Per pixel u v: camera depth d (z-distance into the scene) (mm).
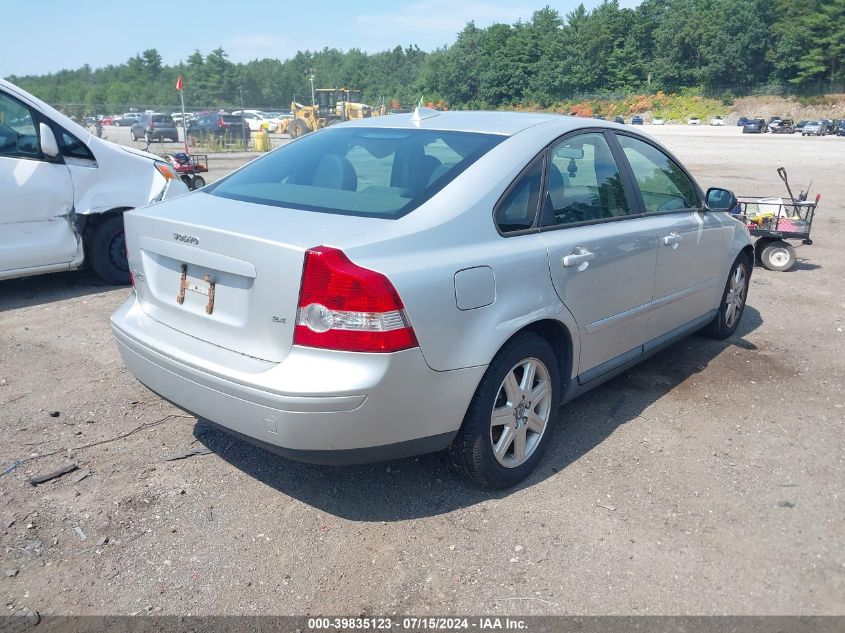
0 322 5852
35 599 2701
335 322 2748
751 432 4184
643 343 4480
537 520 3248
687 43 98375
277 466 3688
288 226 3027
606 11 104250
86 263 6969
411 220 3066
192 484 3504
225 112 39906
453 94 111438
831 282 8031
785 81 93562
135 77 129250
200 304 3205
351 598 2746
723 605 2742
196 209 3416
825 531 3223
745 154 30734
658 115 90938
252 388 2834
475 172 3359
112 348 5289
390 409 2865
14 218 6168
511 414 3406
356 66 148875
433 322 2912
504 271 3227
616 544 3086
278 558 2967
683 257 4672
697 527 3223
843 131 60688
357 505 3350
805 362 5375
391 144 3711
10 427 4027
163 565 2912
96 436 3957
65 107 33625
